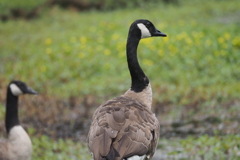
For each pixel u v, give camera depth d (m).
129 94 7.86
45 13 34.19
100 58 19.59
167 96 15.60
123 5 37.84
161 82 17.09
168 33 22.70
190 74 17.89
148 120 6.66
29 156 9.12
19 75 18.08
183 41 21.06
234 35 23.14
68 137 12.44
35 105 14.79
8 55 21.72
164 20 30.86
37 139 11.15
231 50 20.61
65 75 18.00
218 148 10.30
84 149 11.20
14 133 9.06
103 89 16.52
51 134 12.55
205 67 18.89
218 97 15.38
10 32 28.05
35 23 31.55
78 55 19.94
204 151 10.37
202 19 32.31
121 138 6.08
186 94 15.61
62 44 22.12
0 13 33.12
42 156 10.30
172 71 18.30
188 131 12.52
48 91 16.20
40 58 20.22
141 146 6.14
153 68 18.33
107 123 6.30
